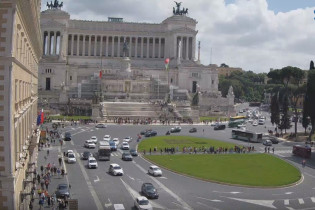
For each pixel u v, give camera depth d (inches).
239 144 5807.1
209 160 4490.7
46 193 2792.8
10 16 1696.6
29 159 2797.7
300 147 5049.2
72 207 2546.8
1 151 1738.4
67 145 5172.2
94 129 6747.1
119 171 3639.3
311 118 6496.1
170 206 2765.7
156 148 5108.3
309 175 3983.8
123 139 5767.7
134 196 2982.3
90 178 3501.5
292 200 3016.7
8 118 1732.3
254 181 3548.2
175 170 3907.5
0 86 1716.3
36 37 3223.4
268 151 5221.5
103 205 2733.8
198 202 2881.4
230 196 3073.3
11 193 1744.6
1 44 1704.0
